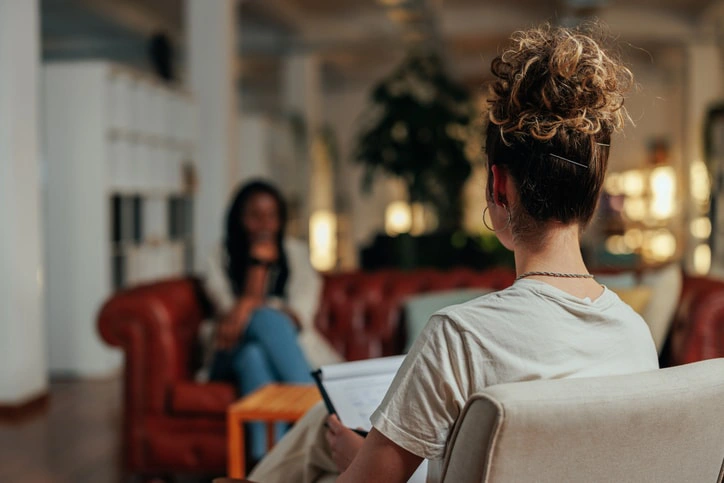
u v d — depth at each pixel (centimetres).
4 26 486
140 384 318
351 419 168
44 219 616
